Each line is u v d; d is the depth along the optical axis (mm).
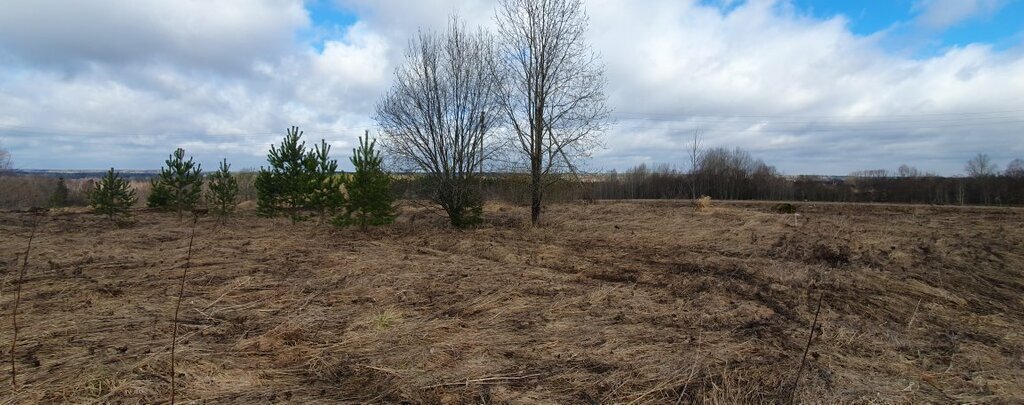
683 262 10562
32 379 4168
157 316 6152
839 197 44594
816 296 7492
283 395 4020
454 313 6445
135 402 3797
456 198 16984
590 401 3945
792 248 12141
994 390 4238
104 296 7141
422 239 13977
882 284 8273
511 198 19281
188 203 20000
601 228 17656
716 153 54219
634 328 5812
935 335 5773
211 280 8312
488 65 17312
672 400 3988
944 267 9664
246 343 5191
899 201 41688
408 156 16984
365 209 15539
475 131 17078
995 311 6938
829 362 4785
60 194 29484
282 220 20734
